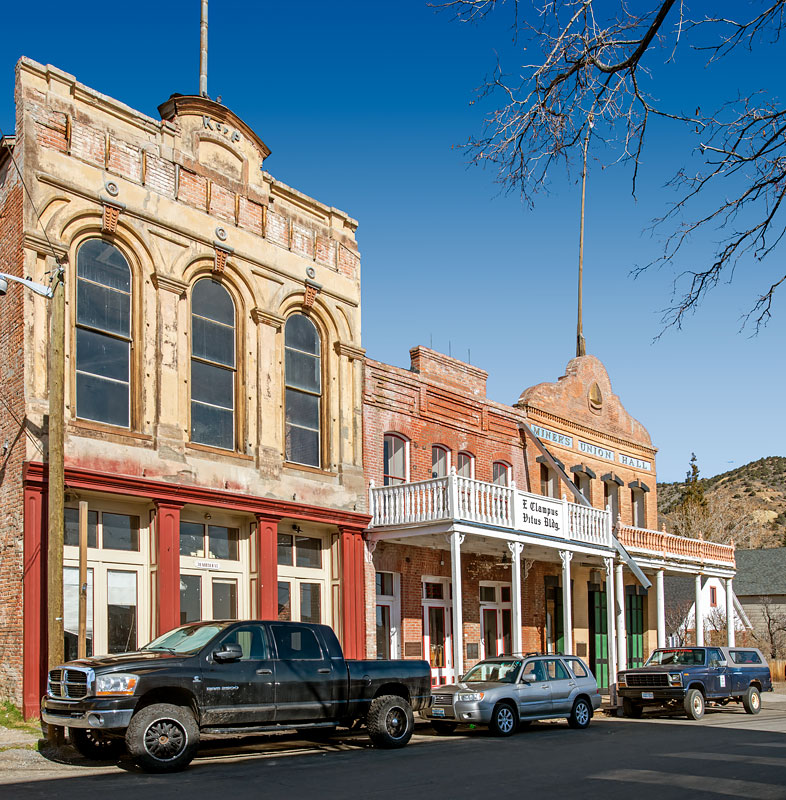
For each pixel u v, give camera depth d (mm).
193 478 19094
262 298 21422
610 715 23859
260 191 21875
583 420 33406
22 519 15922
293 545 21594
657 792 10469
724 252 7016
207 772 11977
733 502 75000
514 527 23438
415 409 25578
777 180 6676
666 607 45781
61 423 15055
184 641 13570
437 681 25156
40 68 17609
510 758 13633
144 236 18969
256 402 20969
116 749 13297
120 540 17828
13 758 12805
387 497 23094
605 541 27484
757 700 24750
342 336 23469
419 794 10258
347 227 24328
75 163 17922
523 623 28719
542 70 6660
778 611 57219
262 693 13281
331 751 14516
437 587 25875
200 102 20672
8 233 17359
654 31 6426
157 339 18938
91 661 12625
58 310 15289
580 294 35531
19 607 15766
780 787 10828
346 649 21922
